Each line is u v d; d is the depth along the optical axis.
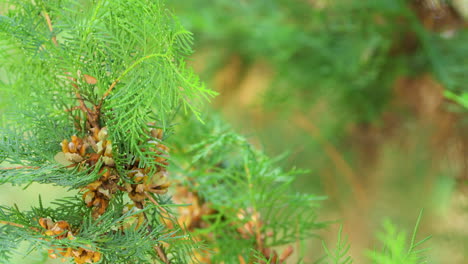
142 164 0.53
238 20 1.18
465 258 1.08
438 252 1.11
